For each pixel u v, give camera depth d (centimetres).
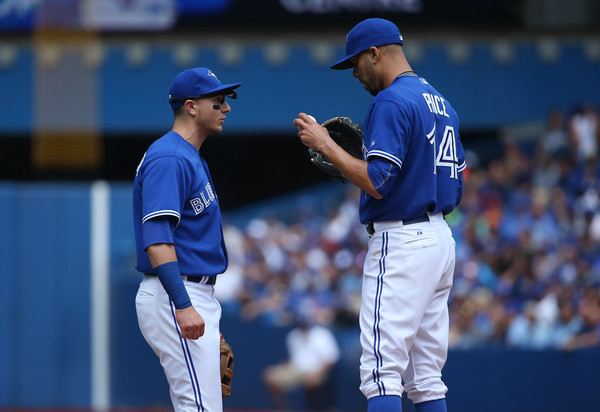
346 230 4669
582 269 4184
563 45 5353
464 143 6062
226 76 5316
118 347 4041
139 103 5325
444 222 1545
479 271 4281
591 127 5050
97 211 4109
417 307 1474
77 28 5325
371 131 1473
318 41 5325
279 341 3962
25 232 4094
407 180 1477
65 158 5388
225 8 5309
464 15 5338
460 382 3672
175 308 1453
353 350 3866
